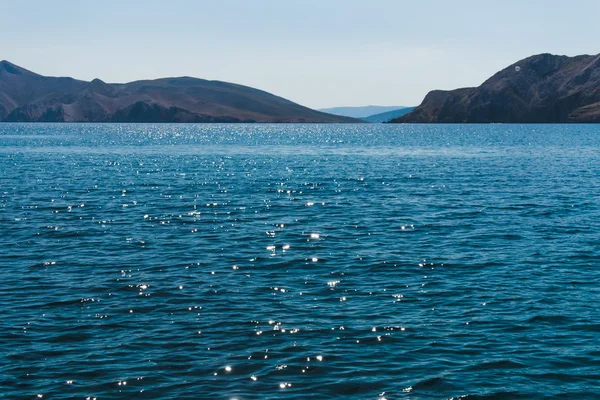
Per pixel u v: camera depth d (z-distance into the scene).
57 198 57.59
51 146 161.38
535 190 64.19
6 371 19.12
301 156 123.94
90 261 33.00
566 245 37.28
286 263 32.78
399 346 21.27
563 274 30.58
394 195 60.53
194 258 33.81
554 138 194.00
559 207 52.34
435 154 126.69
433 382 18.61
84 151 140.12
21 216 47.34
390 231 41.81
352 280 29.56
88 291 27.45
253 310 24.94
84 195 59.94
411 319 23.94
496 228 42.88
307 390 18.06
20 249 35.88
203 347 21.09
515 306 25.52
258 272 30.98
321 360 20.09
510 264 32.56
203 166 97.56
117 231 41.56
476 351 20.86
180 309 25.06
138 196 59.41
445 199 57.56
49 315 24.28
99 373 19.05
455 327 23.08
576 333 22.52
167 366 19.58
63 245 37.06
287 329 22.80
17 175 79.75
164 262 32.88
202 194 61.12
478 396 17.81
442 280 29.53
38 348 20.92
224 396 17.67
